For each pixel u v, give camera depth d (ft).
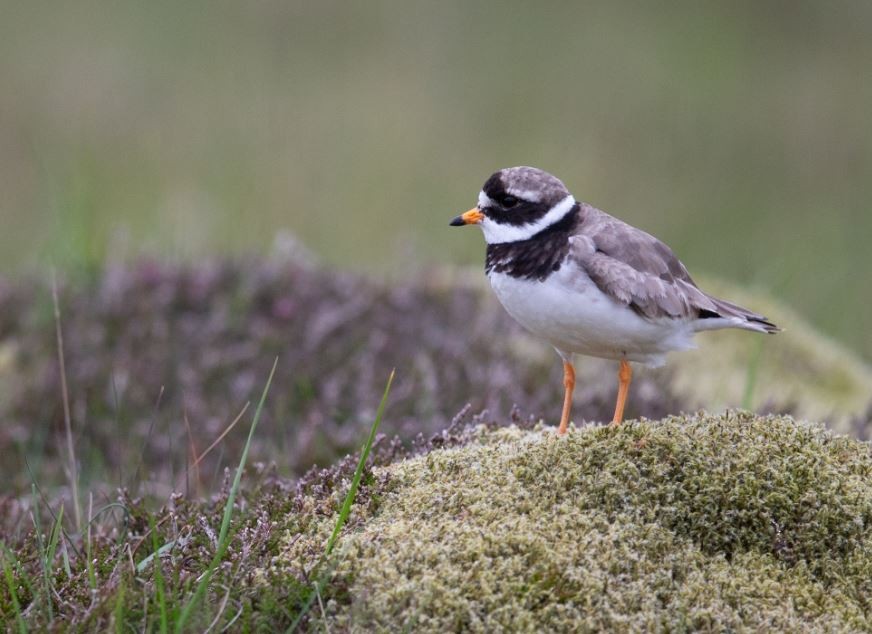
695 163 78.13
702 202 72.43
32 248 59.98
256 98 81.71
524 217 26.48
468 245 60.95
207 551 21.74
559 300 25.63
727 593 19.89
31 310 43.27
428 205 66.23
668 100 88.58
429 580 19.10
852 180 78.28
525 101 85.46
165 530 24.06
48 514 29.25
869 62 98.37
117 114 77.77
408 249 49.21
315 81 85.61
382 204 65.36
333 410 36.04
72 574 22.35
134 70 85.56
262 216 61.41
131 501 26.68
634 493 21.39
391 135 76.23
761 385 42.29
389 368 39.42
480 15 103.50
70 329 41.16
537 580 19.24
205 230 54.13
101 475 33.50
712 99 89.97
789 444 22.43
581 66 94.58
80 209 47.34
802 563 20.75
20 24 92.48
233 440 35.37
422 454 25.77
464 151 74.64
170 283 44.21
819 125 85.71
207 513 24.54
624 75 93.04
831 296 59.47
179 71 85.61
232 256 46.80
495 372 37.60
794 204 73.51
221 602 19.53
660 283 25.43
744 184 76.28
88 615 19.92
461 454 23.39
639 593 19.40
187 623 19.21
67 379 38.17
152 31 93.97
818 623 19.66
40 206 65.51
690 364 43.27
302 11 100.22
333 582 19.63
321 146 73.61
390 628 18.58
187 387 37.99
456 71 90.63
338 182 68.13
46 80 81.56
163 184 65.51
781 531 21.16
